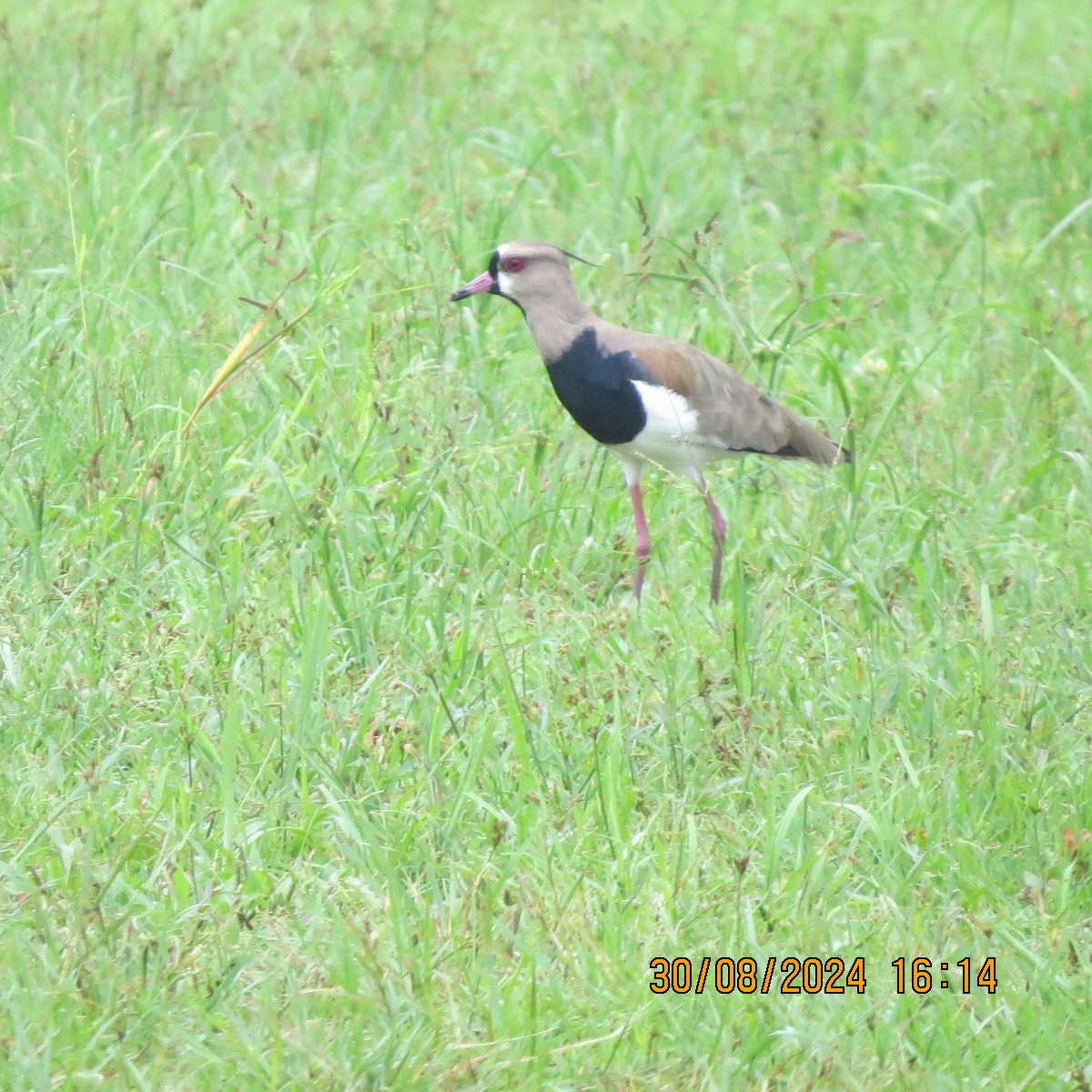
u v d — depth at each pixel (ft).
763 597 38.60
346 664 35.70
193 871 29.50
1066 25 80.64
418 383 44.37
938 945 28.63
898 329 52.60
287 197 57.11
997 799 32.68
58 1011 26.40
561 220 56.95
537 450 44.11
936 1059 27.02
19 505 38.68
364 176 59.26
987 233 58.39
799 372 47.57
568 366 41.39
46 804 31.07
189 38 68.59
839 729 34.17
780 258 57.00
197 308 49.60
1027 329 51.16
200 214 54.65
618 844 30.60
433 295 48.96
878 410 47.24
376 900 29.14
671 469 42.27
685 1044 26.81
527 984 27.68
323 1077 25.58
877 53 74.18
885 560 40.68
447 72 67.82
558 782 32.48
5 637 35.09
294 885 29.71
